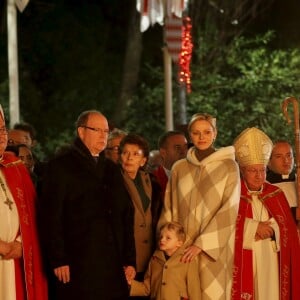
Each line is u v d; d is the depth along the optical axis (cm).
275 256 1245
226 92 2788
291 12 2881
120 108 2905
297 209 1277
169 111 2059
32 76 2950
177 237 1180
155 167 1520
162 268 1186
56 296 1154
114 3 3017
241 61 2795
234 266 1220
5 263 1133
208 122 1209
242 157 1252
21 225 1141
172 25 2017
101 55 2977
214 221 1174
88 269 1133
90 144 1159
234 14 2859
